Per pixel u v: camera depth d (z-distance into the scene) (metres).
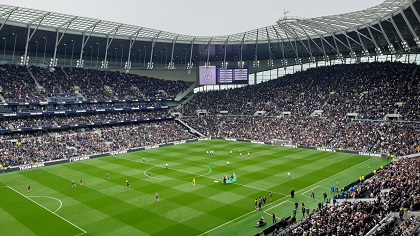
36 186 57.84
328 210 38.84
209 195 50.91
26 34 93.31
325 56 116.94
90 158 82.19
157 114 120.50
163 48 121.75
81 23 94.38
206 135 112.56
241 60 131.88
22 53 101.88
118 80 121.75
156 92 126.19
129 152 89.69
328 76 116.94
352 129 87.88
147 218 42.38
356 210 36.59
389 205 36.69
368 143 79.75
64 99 99.88
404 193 39.53
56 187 56.78
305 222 36.62
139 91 121.88
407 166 51.44
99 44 109.38
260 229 38.72
